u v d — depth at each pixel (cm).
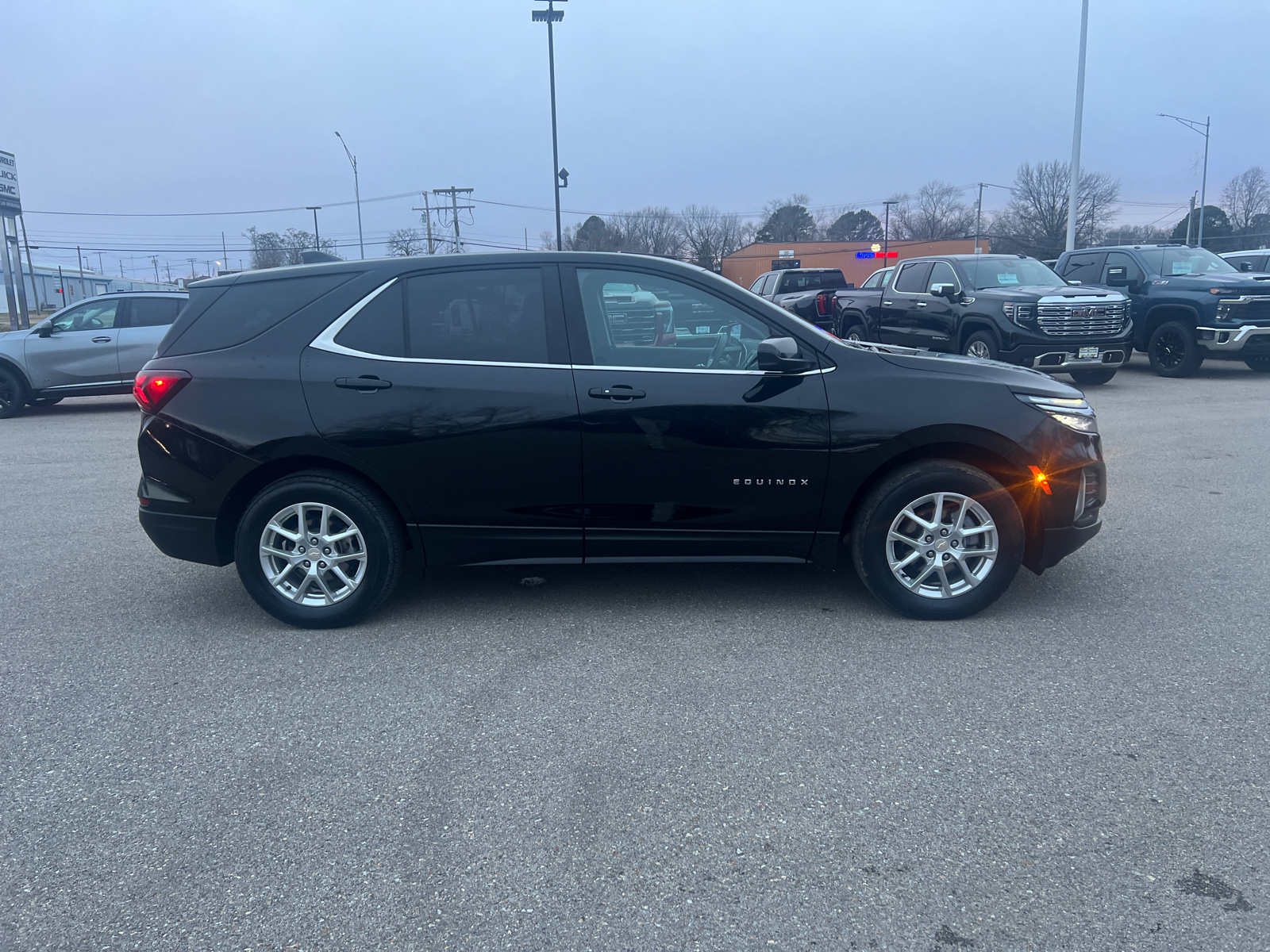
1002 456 417
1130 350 1248
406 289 430
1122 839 261
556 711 347
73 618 460
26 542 607
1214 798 280
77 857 261
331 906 239
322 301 432
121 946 225
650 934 227
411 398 417
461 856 259
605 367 420
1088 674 371
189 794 293
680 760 309
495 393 416
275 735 332
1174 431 956
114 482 808
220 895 244
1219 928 225
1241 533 575
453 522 428
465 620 446
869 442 414
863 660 388
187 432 424
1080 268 1567
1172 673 371
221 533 438
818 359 422
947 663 384
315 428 417
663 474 420
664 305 425
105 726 341
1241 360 1620
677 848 261
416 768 307
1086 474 424
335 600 435
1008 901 236
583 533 429
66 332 1317
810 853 258
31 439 1097
